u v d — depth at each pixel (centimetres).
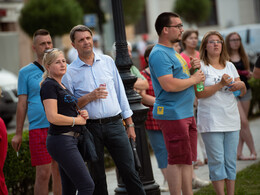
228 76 1259
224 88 1292
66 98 1109
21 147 1606
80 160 1095
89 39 1180
